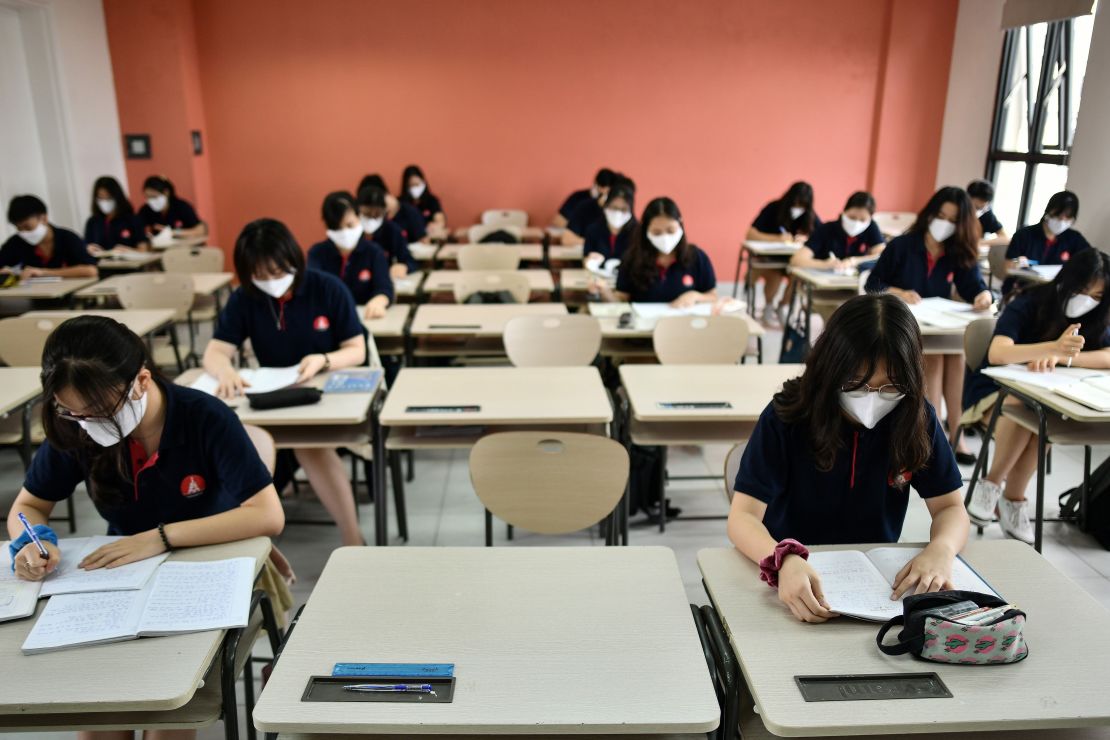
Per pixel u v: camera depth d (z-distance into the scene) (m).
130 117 6.88
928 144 7.29
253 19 7.02
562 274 4.72
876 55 7.16
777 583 1.42
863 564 1.50
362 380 2.67
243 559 1.54
